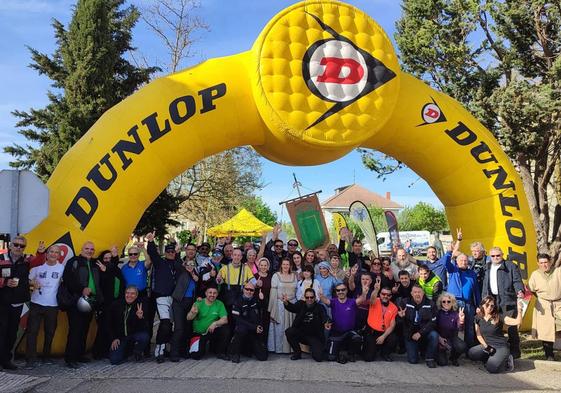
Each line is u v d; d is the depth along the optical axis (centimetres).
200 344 708
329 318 722
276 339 759
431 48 1450
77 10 1830
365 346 720
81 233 720
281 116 800
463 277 727
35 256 672
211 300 717
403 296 740
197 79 812
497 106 1231
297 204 1356
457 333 692
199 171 2319
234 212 3056
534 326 754
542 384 597
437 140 926
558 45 1328
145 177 770
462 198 949
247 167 2419
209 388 553
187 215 2845
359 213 1466
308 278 759
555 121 1253
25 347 687
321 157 867
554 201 1627
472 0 1344
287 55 809
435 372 652
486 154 938
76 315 652
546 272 747
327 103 819
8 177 616
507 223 917
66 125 1748
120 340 675
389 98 855
